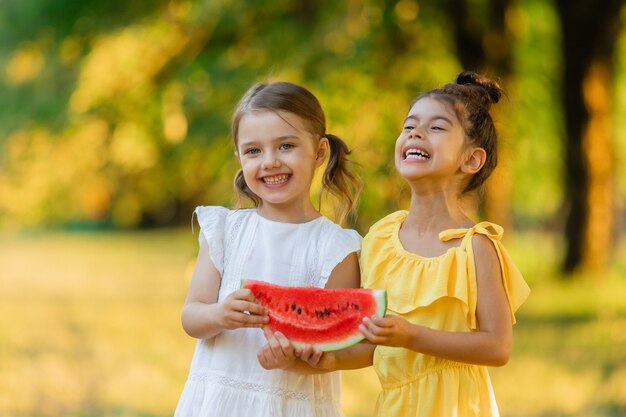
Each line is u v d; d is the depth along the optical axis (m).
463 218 4.39
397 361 4.22
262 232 4.48
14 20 16.45
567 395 9.04
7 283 22.84
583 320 14.34
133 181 16.86
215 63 13.70
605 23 17.38
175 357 11.82
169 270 26.48
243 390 4.29
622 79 20.77
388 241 4.36
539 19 18.80
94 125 15.84
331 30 12.87
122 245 37.75
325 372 4.28
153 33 15.12
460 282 4.11
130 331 14.41
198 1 14.23
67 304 18.39
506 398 9.01
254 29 13.90
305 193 4.52
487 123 4.42
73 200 17.38
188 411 4.35
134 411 8.62
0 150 16.72
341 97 12.05
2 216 17.84
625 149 22.28
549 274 19.27
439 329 4.16
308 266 4.42
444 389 4.16
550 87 18.77
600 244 18.81
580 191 18.64
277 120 4.36
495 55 14.71
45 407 8.84
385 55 12.81
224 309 4.11
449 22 14.38
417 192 4.32
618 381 9.52
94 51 15.34
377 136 11.80
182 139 13.40
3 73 16.73
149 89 15.20
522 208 24.78
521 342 12.52
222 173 12.14
